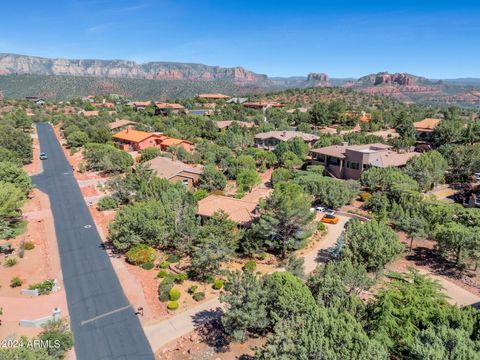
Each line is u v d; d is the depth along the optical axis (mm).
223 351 26438
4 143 80312
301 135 93688
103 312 31016
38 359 19844
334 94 193125
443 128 84125
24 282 35531
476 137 81312
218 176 62625
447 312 23328
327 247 42750
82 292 34000
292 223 38531
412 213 42688
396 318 23297
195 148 87938
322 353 18641
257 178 63344
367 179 57656
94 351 26453
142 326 29188
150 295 33500
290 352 19609
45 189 66688
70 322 29703
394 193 51562
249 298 25375
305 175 64000
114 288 34625
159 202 44500
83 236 46656
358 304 24250
